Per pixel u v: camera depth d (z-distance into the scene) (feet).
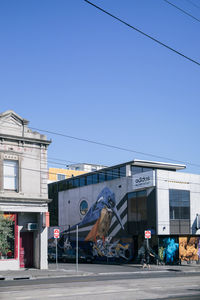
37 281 69.26
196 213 136.26
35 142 100.63
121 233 140.46
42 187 100.17
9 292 52.80
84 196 163.63
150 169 150.20
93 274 90.43
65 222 172.76
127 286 59.88
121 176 144.97
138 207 134.10
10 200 93.66
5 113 96.37
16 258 95.45
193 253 135.74
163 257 127.44
